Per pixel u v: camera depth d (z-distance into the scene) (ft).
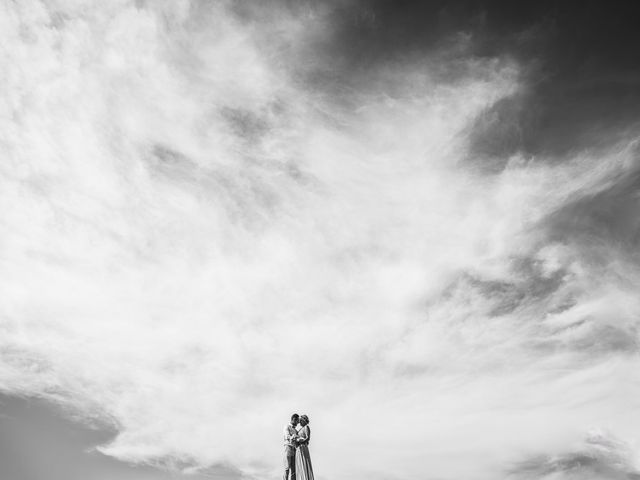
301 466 50.14
